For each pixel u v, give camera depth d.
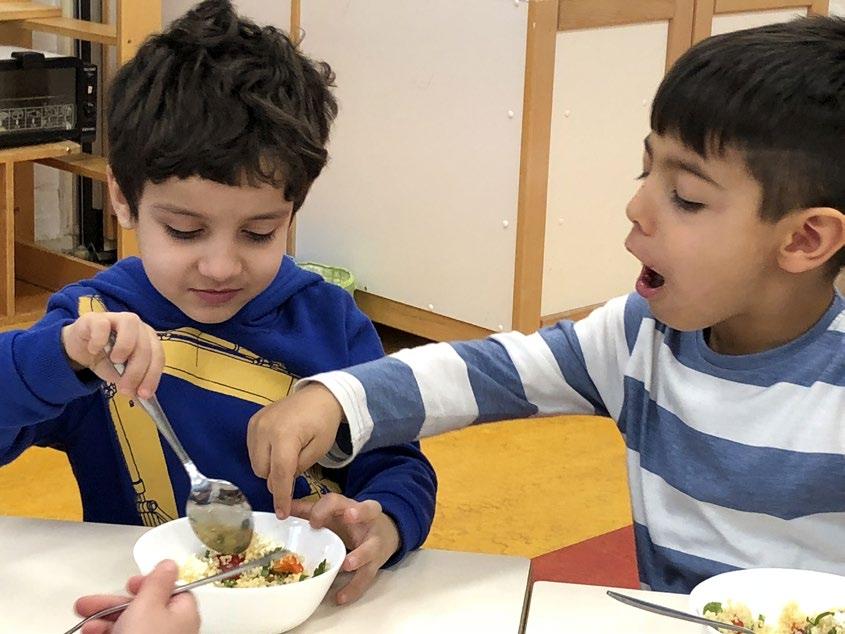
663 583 1.07
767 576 0.89
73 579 0.89
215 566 0.91
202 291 1.07
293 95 1.07
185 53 1.06
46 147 2.96
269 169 1.00
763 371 1.02
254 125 1.01
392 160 2.87
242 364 1.14
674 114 0.95
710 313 1.00
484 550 2.09
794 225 0.96
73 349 0.94
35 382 0.95
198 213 1.01
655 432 1.09
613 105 2.74
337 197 3.02
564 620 0.87
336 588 0.91
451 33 2.67
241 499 0.94
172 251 1.03
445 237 2.81
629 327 1.12
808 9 3.11
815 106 0.94
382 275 2.98
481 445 2.54
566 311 2.81
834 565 1.00
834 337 1.01
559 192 2.70
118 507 1.14
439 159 2.77
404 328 2.97
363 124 2.90
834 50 0.96
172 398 1.12
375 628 0.85
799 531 1.01
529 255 2.67
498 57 2.60
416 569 0.95
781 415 1.01
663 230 0.98
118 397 1.11
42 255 3.27
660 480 1.08
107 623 0.70
